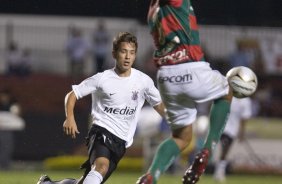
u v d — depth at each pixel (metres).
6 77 80.44
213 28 85.19
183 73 26.75
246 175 68.50
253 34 83.69
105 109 29.95
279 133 70.38
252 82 28.62
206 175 65.12
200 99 27.05
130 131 30.28
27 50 82.75
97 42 81.75
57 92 79.94
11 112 68.69
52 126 73.06
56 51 86.62
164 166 26.50
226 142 56.78
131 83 30.00
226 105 27.25
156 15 26.92
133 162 70.25
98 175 28.91
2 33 87.62
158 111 30.78
